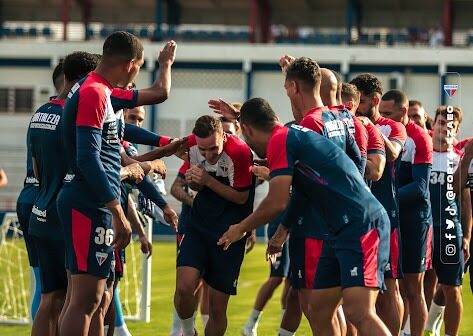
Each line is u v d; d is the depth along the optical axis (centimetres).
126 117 1522
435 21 7269
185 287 1277
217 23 7600
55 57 6209
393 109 1415
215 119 1304
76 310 1034
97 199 1038
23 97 6228
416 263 1410
